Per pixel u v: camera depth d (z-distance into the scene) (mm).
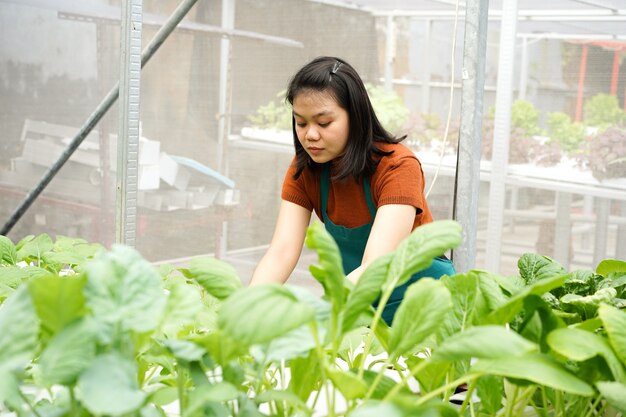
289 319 643
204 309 1216
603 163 3332
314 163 2031
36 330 651
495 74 3463
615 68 3271
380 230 1860
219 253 3705
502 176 3479
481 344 691
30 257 2033
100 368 644
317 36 3533
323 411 1121
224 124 3625
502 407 1035
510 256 3496
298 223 2090
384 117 3521
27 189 4312
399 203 1877
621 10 3209
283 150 3531
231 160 3660
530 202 3455
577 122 3369
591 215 3391
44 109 4223
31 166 4285
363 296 792
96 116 3422
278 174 3562
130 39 2295
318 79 1813
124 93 2309
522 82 3443
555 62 3373
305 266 3525
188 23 3617
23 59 4277
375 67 3516
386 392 868
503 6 3416
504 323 906
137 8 2295
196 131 3637
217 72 3637
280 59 3566
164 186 3689
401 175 1896
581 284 1349
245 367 962
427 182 3482
